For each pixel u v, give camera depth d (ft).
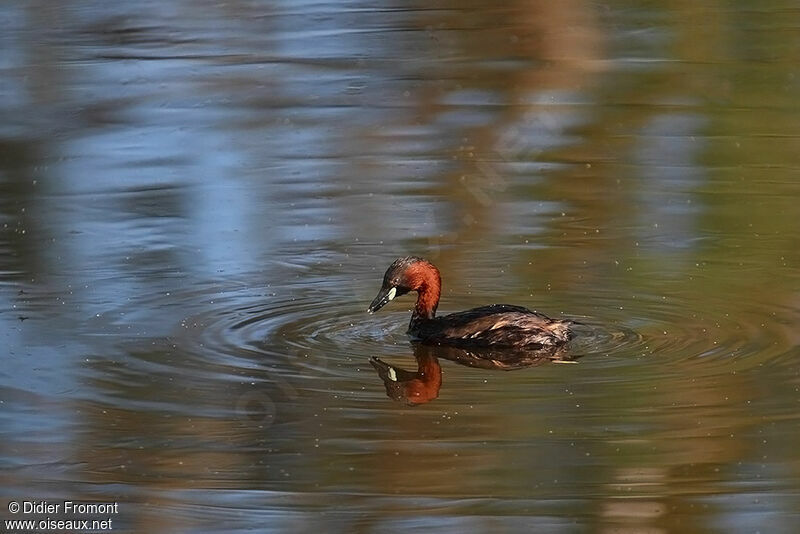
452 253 53.06
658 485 34.17
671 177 61.77
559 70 80.07
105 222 57.06
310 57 84.07
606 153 65.72
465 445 36.14
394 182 62.03
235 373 41.24
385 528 32.40
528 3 94.58
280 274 51.08
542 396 39.11
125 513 33.47
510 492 33.94
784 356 41.42
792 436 36.22
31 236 55.16
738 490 33.76
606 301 47.44
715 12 91.35
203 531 32.37
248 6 96.68
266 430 36.99
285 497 34.06
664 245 53.36
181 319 46.24
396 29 90.68
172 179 62.80
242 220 57.36
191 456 35.99
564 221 56.54
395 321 46.75
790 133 67.56
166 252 53.42
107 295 48.52
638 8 93.04
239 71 81.00
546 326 43.24
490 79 78.95
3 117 72.49
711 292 47.78
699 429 36.63
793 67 78.89
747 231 54.75
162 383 40.47
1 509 33.58
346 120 72.02
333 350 43.57
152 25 92.12
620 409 37.99
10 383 40.47
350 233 55.77
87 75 80.07
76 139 69.00
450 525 32.58
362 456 35.58
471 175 63.05
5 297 48.24
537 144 67.05
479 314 44.39
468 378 40.83
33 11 94.02
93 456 35.91
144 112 73.41
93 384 40.37
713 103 72.95
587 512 32.89
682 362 41.34
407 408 38.42
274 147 67.56
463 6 95.20
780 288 47.96
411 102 74.84
